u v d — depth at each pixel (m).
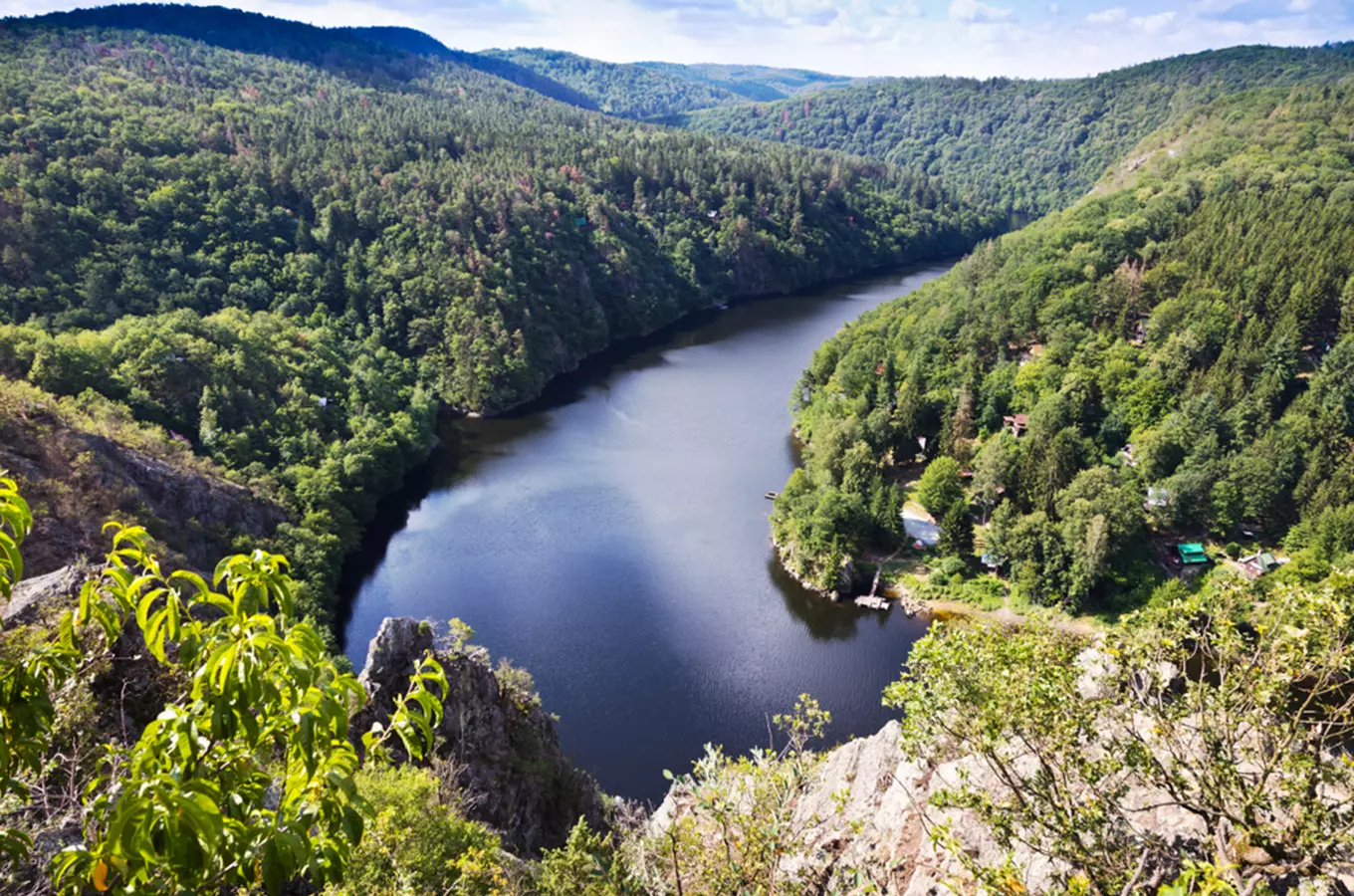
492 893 22.45
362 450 103.88
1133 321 127.31
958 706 16.92
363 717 37.91
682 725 66.25
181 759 7.09
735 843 18.39
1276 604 15.34
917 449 111.69
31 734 7.42
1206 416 97.06
